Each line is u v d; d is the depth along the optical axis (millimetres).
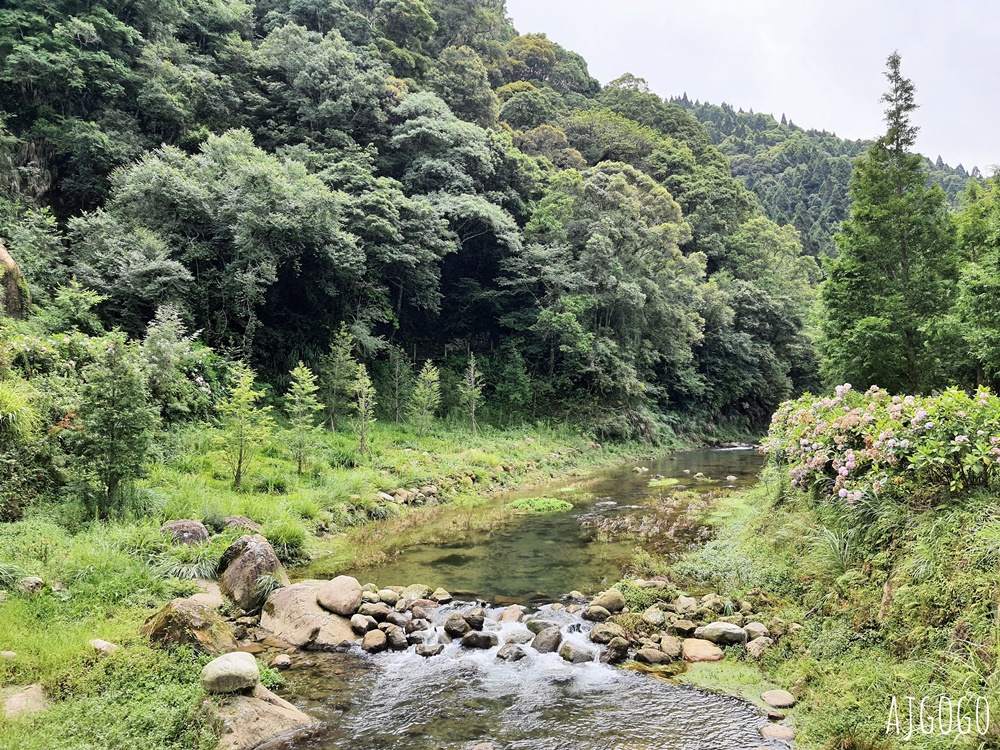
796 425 8891
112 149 20188
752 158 111188
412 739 4320
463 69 36406
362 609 6883
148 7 24812
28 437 7832
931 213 12922
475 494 15391
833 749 3924
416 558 9477
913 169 13125
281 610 6699
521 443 22047
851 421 6891
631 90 60969
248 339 17750
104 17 22188
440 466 16438
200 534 7996
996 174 14266
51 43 20750
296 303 22328
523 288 27594
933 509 5074
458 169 27125
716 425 36406
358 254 19453
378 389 22922
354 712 4738
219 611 6582
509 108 46156
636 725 4488
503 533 11164
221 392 14633
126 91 22594
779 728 4316
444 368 26516
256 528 9172
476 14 50031
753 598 6715
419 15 38031
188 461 11484
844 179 93125
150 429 8469
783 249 48062
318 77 26844
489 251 28359
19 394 8172
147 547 7184
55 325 12633
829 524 6680
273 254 17547
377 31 35500
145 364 8984
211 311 18000
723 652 5707
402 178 27125
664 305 30703
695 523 11281
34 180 19078
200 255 16781
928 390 12344
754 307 38594
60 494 8008
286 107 26859
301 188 18000
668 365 33750
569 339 26469
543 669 5547
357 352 21672
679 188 48406
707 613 6457
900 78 13430
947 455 5109
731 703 4793
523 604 7355
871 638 4875
